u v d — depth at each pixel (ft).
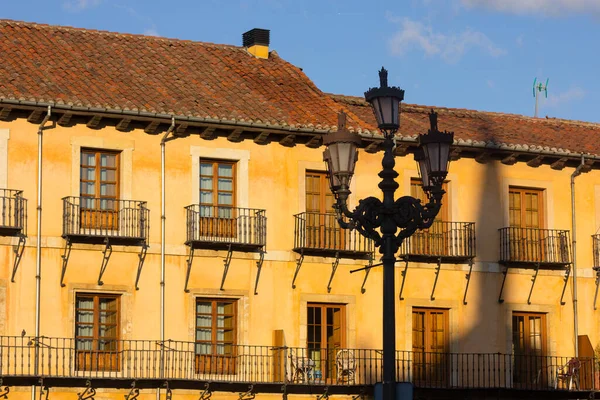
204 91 132.05
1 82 120.78
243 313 128.67
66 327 121.29
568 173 145.38
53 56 129.70
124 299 123.95
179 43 141.90
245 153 130.21
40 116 121.49
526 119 153.38
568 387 138.82
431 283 137.69
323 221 132.98
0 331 118.83
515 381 140.05
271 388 127.24
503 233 140.56
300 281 131.64
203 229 127.75
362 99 146.10
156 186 126.21
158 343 123.85
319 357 132.57
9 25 133.18
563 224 144.25
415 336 137.18
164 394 123.13
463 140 137.08
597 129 155.43
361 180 135.13
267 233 130.52
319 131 130.52
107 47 135.54
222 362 127.75
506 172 142.31
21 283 119.96
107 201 124.26
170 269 126.11
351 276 134.00
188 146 127.85
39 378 117.70
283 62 145.89
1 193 119.65
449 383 136.98
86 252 122.93
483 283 139.85
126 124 124.26
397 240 80.12
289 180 132.05
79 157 123.13
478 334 139.03
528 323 142.10
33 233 120.88
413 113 147.43
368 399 131.03
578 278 143.95
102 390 120.78
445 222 138.21
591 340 143.64
